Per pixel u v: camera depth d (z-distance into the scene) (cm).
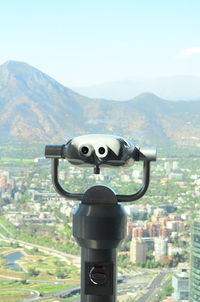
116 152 274
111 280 281
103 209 276
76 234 281
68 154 283
